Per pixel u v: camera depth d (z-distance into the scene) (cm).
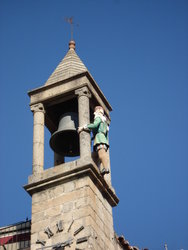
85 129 3494
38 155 3519
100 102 3781
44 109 3709
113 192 3519
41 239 3206
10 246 3609
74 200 3272
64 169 3369
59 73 3816
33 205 3347
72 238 3145
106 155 3472
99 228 3262
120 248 3666
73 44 4112
